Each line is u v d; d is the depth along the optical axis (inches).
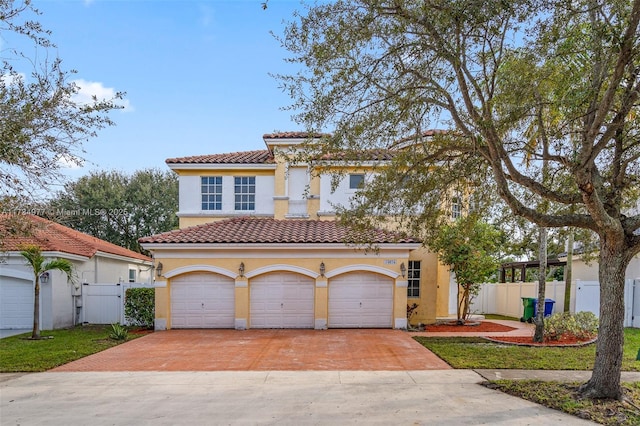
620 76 252.1
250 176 769.6
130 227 1473.9
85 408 274.7
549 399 283.6
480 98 309.7
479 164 396.2
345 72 321.4
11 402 287.7
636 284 657.0
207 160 764.0
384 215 412.5
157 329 605.0
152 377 353.4
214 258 617.0
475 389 312.7
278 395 300.4
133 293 648.4
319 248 611.8
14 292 657.6
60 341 528.4
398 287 616.1
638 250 290.0
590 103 288.0
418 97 343.0
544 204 402.3
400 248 610.2
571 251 634.2
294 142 733.9
